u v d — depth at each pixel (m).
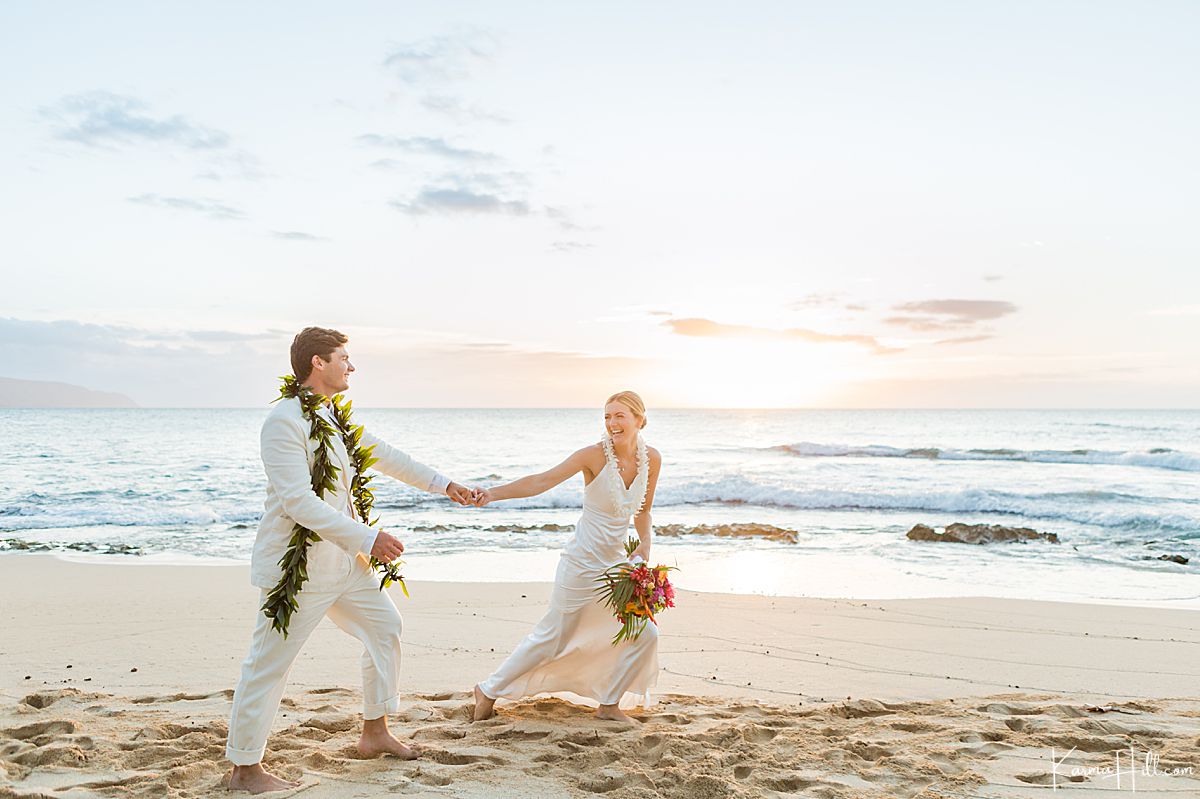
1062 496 18.69
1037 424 62.91
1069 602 8.58
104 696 5.02
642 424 4.95
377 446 4.41
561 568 4.88
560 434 53.62
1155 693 5.46
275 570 3.69
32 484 21.44
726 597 8.62
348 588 3.91
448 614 7.71
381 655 4.05
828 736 4.47
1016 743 4.36
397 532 14.14
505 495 4.65
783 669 6.02
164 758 4.00
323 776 3.75
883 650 6.55
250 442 39.66
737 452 36.78
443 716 4.82
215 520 15.54
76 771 3.75
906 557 11.85
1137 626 7.38
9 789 3.44
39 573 9.80
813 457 34.31
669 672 5.94
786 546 12.88
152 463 27.88
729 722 4.67
